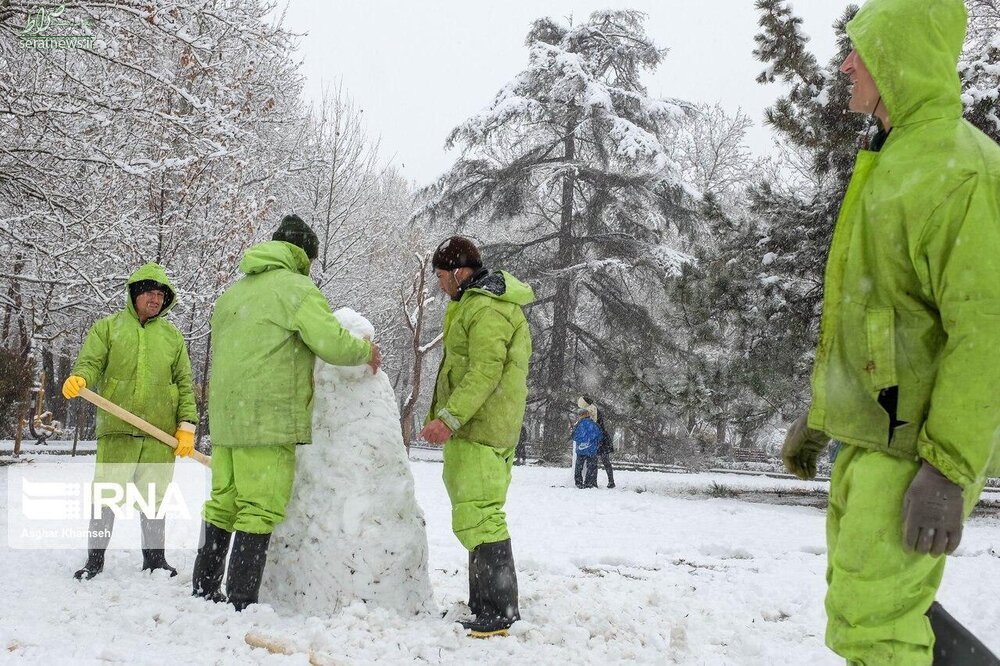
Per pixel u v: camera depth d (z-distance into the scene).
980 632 4.71
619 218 31.31
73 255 13.96
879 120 2.52
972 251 2.14
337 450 4.37
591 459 16.11
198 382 26.19
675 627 4.20
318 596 4.21
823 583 6.20
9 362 16.80
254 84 16.25
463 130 29.84
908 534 2.15
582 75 29.39
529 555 6.91
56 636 3.56
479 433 4.37
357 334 4.68
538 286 32.31
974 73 13.55
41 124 12.98
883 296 2.32
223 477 4.39
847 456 2.45
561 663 3.66
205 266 16.31
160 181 15.01
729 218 16.50
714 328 16.64
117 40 12.50
